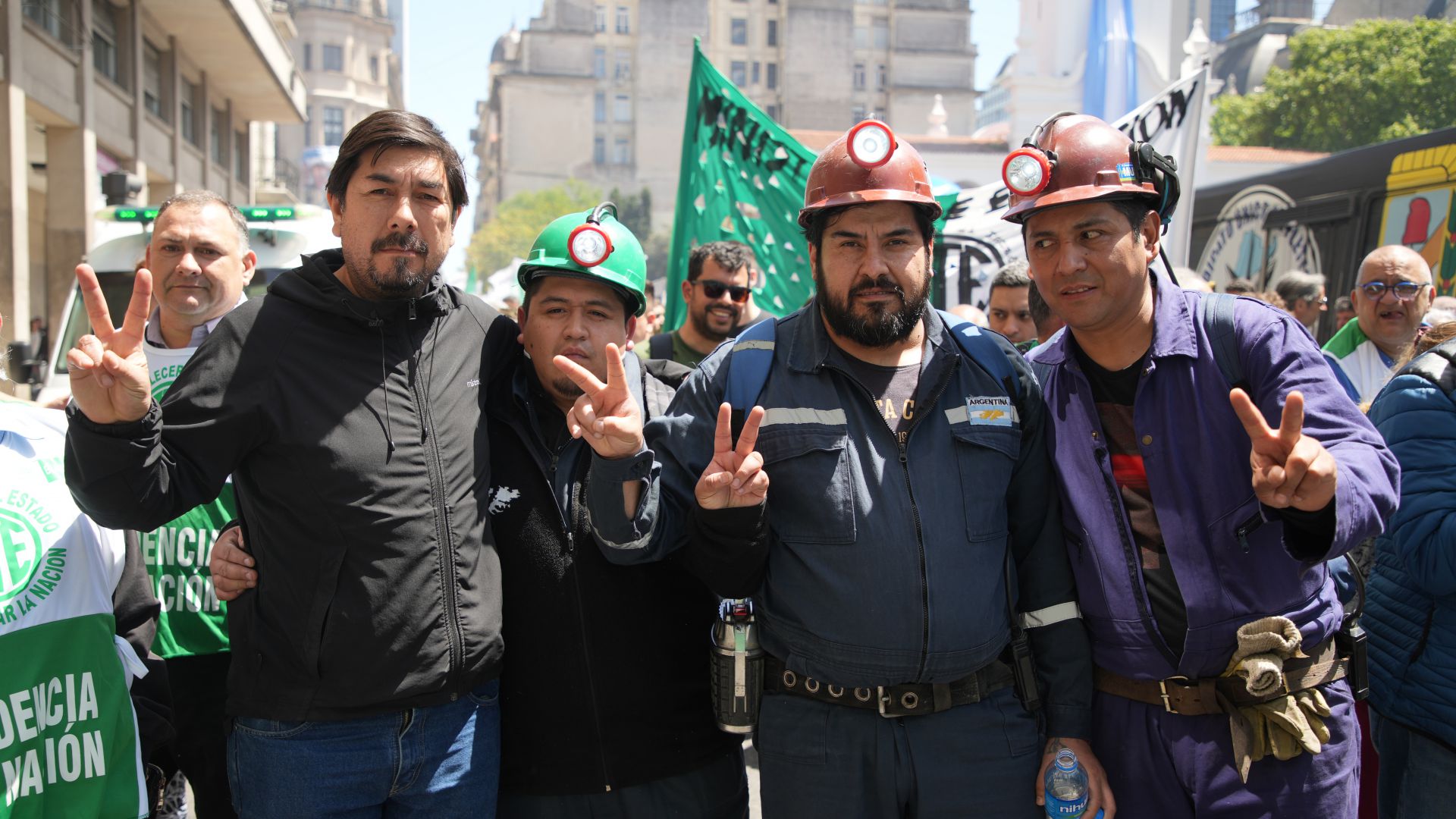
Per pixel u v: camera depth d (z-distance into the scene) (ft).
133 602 8.84
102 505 6.93
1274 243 37.09
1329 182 34.14
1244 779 7.70
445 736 7.84
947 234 22.80
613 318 8.74
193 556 11.07
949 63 314.55
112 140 57.72
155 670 9.24
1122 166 7.88
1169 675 8.03
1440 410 8.73
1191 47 124.67
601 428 7.39
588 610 8.43
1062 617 8.43
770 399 8.30
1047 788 8.14
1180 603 8.03
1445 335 9.22
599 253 8.27
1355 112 114.52
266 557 7.79
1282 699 7.65
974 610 7.89
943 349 8.35
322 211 24.49
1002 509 8.30
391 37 309.63
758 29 302.86
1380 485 7.16
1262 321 8.02
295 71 86.79
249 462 7.80
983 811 8.03
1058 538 8.52
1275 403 7.77
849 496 7.96
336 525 7.57
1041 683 8.52
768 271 20.29
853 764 8.02
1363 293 16.71
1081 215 7.89
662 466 8.35
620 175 301.63
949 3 315.58
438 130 8.20
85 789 7.98
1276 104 122.93
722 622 8.56
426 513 7.73
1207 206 41.93
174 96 68.33
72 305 24.80
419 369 8.12
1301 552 7.06
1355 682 8.21
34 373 23.39
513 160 302.04
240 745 7.84
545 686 8.39
